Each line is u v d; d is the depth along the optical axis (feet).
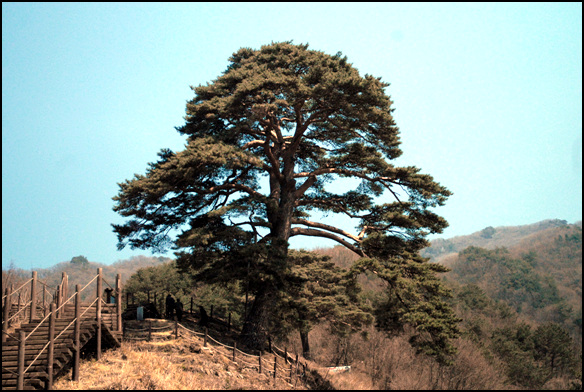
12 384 56.49
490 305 267.18
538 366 181.27
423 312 87.30
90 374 66.03
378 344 122.01
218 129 98.48
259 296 96.12
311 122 99.60
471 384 119.96
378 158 97.50
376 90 87.10
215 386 69.67
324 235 103.86
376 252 98.58
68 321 68.44
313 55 95.66
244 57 105.09
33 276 71.10
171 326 88.63
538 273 458.50
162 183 85.10
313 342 144.36
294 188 103.04
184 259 90.48
